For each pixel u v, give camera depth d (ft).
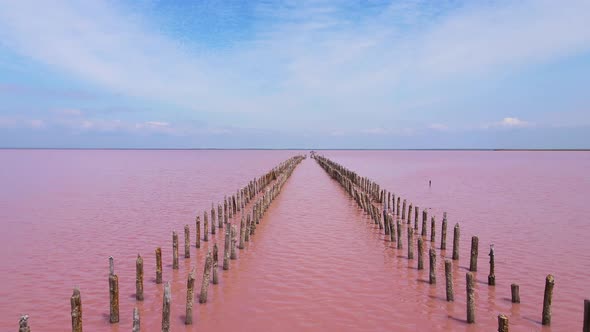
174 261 56.49
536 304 44.98
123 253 64.49
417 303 45.34
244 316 42.16
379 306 44.60
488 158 496.64
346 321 41.16
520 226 83.56
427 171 239.71
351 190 123.03
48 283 51.37
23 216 94.63
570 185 159.84
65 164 326.85
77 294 32.40
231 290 48.96
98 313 42.70
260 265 58.23
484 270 56.29
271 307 44.32
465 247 68.08
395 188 148.46
